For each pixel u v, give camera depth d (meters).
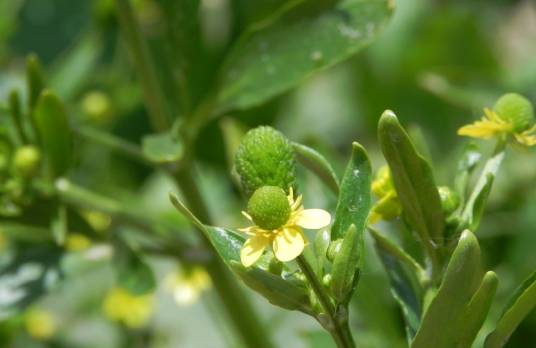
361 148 0.17
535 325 0.26
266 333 0.24
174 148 0.21
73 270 0.23
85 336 0.30
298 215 0.16
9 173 0.23
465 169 0.18
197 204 0.23
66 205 0.23
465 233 0.16
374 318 0.24
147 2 0.32
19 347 0.30
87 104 0.30
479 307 0.16
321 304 0.16
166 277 0.31
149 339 0.30
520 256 0.27
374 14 0.22
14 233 0.24
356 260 0.16
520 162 0.28
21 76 0.31
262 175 0.17
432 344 0.16
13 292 0.23
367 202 0.17
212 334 0.30
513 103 0.18
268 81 0.22
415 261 0.18
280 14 0.22
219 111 0.22
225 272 0.23
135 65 0.23
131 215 0.23
